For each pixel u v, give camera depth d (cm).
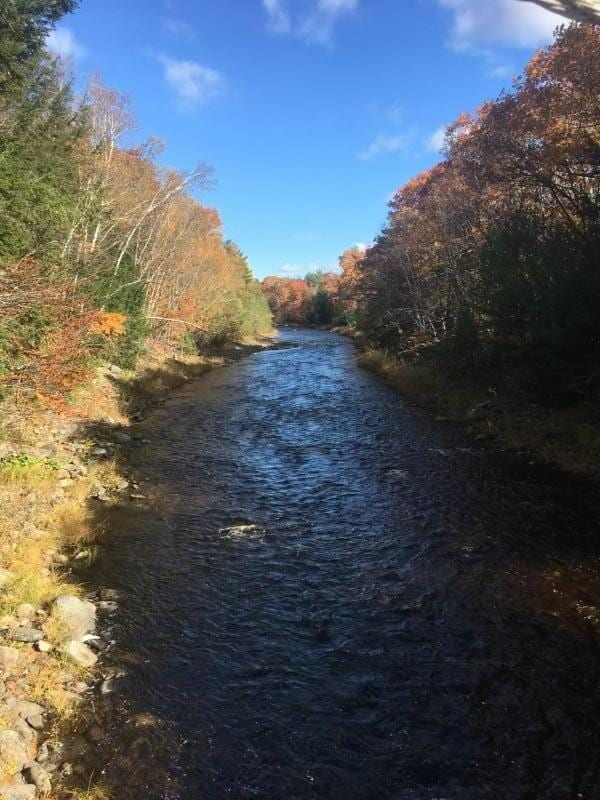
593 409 1299
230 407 2022
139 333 2497
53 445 1217
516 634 585
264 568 751
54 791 379
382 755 428
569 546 794
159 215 3109
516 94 1864
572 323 1202
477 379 1912
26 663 502
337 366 3434
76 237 1900
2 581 621
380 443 1450
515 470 1162
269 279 13912
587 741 438
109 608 637
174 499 1023
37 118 1661
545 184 1753
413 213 3259
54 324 1273
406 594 675
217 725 457
